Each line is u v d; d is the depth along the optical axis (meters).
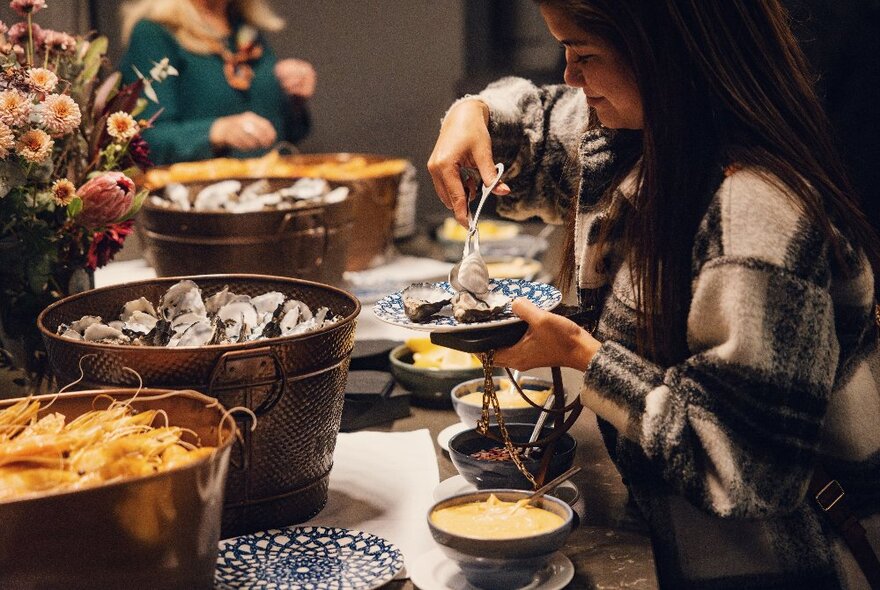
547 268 2.69
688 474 1.07
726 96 1.12
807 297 1.05
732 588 1.21
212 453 0.95
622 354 1.14
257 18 3.73
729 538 1.21
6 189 1.33
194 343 1.26
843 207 1.15
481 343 1.18
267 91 3.74
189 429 1.08
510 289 1.41
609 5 1.10
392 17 5.02
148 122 1.59
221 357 1.13
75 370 1.17
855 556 1.17
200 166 2.64
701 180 1.12
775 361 1.04
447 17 5.00
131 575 0.91
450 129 1.54
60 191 1.38
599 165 1.31
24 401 1.08
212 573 1.01
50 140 1.35
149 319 1.35
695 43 1.11
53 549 0.88
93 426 1.04
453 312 1.28
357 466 1.42
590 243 1.29
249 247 1.96
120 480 0.88
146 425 1.05
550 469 1.29
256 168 2.67
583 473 1.45
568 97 1.63
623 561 1.18
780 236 1.06
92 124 1.54
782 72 1.17
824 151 1.20
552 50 4.71
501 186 1.46
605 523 1.28
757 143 1.14
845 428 1.18
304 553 1.15
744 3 1.14
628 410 1.11
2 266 1.40
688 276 1.12
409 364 1.77
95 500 0.88
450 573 1.12
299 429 1.21
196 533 0.95
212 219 1.93
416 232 3.10
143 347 1.12
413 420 1.65
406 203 2.94
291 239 1.99
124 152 1.54
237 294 1.45
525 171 1.63
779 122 1.14
